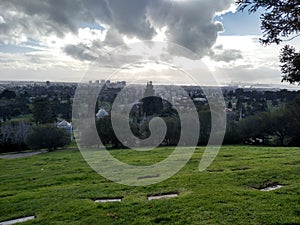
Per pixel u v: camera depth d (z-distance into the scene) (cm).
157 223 557
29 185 988
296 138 2605
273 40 701
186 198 677
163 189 786
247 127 2606
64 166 1389
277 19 677
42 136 2506
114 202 687
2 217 646
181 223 545
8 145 2727
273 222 525
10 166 1550
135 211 621
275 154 1401
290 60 764
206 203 634
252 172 909
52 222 591
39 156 1922
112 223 569
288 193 679
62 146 2556
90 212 629
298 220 527
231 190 721
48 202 727
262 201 629
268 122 2600
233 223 530
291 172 896
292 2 638
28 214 655
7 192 898
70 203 700
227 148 1773
